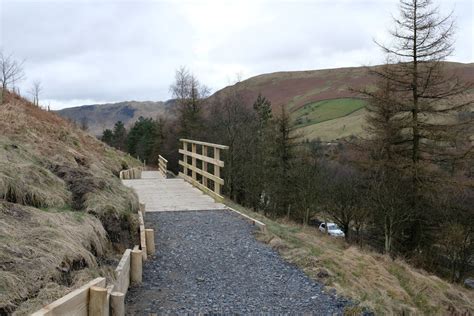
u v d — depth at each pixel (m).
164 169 20.17
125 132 75.06
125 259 4.63
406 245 20.27
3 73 24.78
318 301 4.59
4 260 3.52
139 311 4.12
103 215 5.73
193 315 4.08
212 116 39.81
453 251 21.08
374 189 21.39
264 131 34.75
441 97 18.88
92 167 9.11
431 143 19.06
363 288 5.51
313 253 6.36
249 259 5.99
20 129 8.74
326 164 31.16
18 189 5.07
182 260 5.87
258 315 4.16
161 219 8.24
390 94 19.66
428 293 7.63
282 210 31.92
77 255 4.22
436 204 19.61
